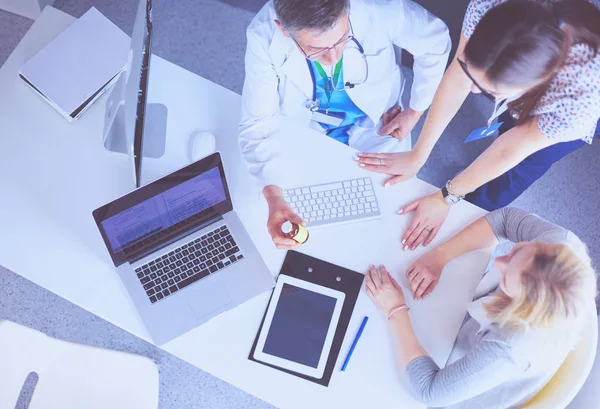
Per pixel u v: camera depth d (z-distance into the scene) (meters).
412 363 1.51
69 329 2.27
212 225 1.64
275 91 1.73
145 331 1.58
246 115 1.70
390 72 1.86
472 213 1.70
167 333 1.55
